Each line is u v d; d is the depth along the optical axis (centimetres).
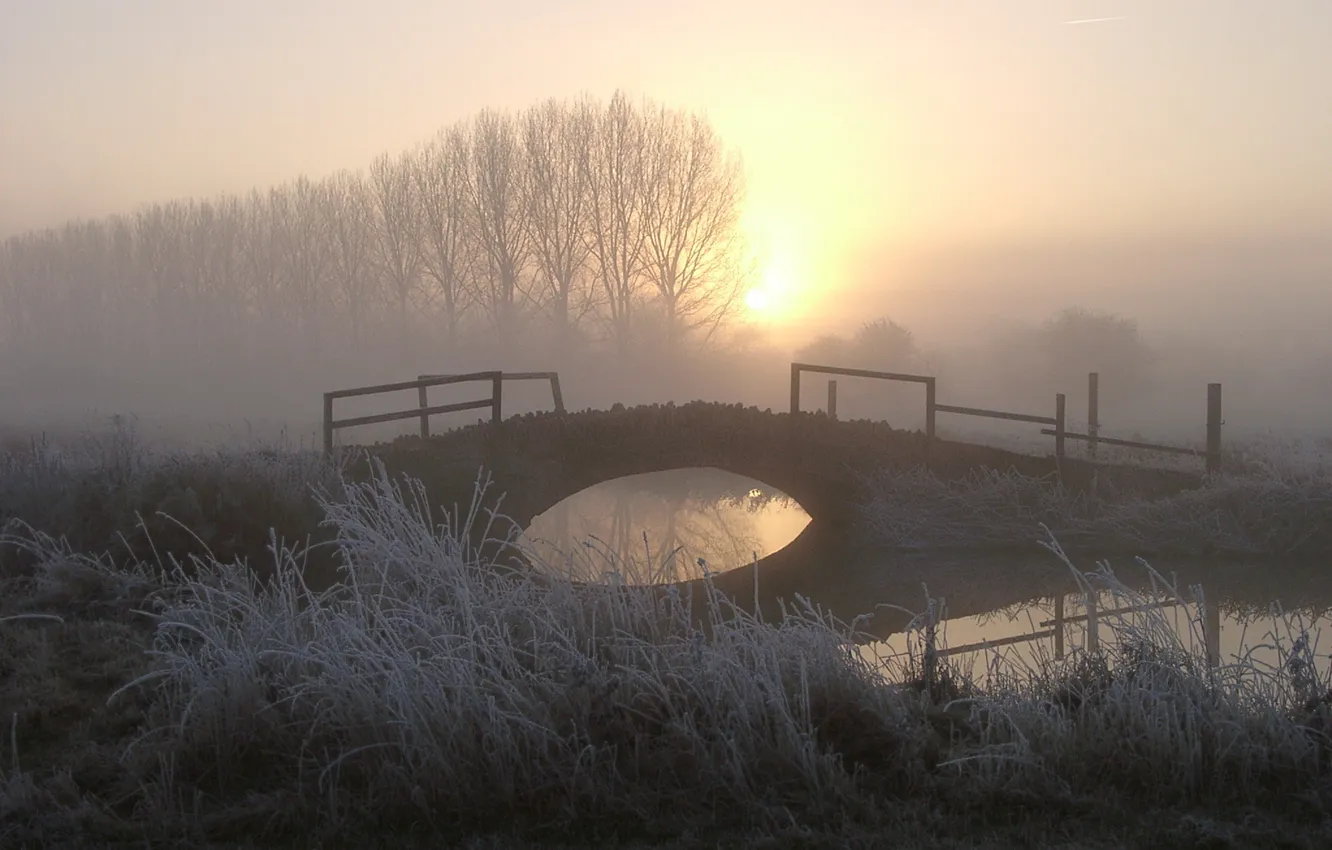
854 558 1236
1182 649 612
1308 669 597
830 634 646
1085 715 579
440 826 492
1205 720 548
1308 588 1091
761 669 581
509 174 4719
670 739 546
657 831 484
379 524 819
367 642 593
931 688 661
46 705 623
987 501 1354
